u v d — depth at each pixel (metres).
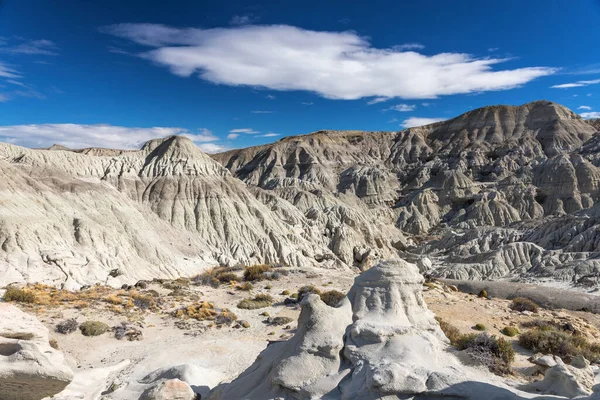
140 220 61.91
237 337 26.47
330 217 101.81
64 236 45.81
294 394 13.81
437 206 139.62
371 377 12.78
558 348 21.59
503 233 86.75
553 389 14.22
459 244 92.38
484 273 67.19
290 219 89.94
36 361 14.61
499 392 12.27
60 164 70.00
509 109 199.38
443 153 184.88
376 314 16.88
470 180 147.25
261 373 15.54
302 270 48.59
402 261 18.44
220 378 19.94
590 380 15.42
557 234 76.75
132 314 29.56
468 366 16.62
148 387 17.64
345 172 173.75
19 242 39.50
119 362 22.27
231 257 67.50
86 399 17.86
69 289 36.91
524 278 61.41
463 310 30.52
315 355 14.70
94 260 44.47
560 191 122.12
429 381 12.88
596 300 39.22
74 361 22.05
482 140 187.50
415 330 16.11
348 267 76.38
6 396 15.23
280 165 188.12
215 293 37.78
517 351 21.95
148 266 52.94
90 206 56.28
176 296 35.41
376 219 120.81
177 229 68.94
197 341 25.61
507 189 128.88
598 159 132.25
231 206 76.19
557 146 169.12
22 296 29.30
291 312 31.84
